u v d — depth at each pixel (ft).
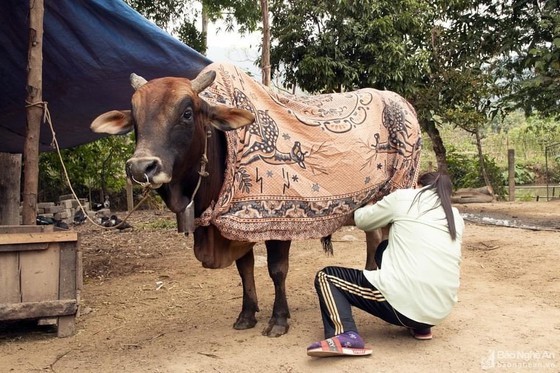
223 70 14.07
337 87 40.27
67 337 15.38
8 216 26.96
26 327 16.44
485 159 60.49
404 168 16.97
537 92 36.81
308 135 14.78
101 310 18.01
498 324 14.78
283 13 40.47
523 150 88.22
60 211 42.01
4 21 19.83
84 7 18.98
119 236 35.01
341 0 37.19
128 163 10.95
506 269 21.25
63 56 20.81
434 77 44.37
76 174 50.31
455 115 45.21
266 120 14.15
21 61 21.52
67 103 23.39
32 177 17.39
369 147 15.93
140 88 11.96
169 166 11.37
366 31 38.45
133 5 43.91
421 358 12.65
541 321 14.90
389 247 13.23
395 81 39.50
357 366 12.29
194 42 47.11
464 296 17.53
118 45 20.17
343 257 24.84
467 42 42.88
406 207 13.04
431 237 12.71
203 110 12.60
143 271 23.90
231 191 13.29
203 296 19.27
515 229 31.63
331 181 14.92
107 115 12.37
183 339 14.70
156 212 51.57
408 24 40.01
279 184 13.88
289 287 19.86
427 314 12.62
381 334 14.44
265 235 13.67
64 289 15.49
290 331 14.98
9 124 25.00
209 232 13.92
